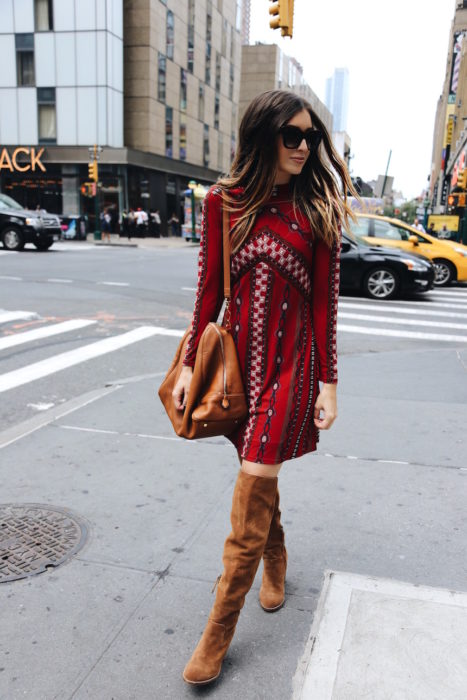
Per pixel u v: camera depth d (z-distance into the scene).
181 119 43.00
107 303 10.78
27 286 12.55
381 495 3.38
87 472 3.67
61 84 35.19
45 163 36.38
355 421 4.62
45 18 34.59
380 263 12.33
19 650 2.19
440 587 2.54
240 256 1.94
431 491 3.43
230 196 1.93
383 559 2.76
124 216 35.97
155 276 14.80
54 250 23.42
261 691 2.01
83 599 2.47
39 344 7.64
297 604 2.45
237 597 2.02
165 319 9.45
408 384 5.75
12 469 3.71
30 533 2.96
